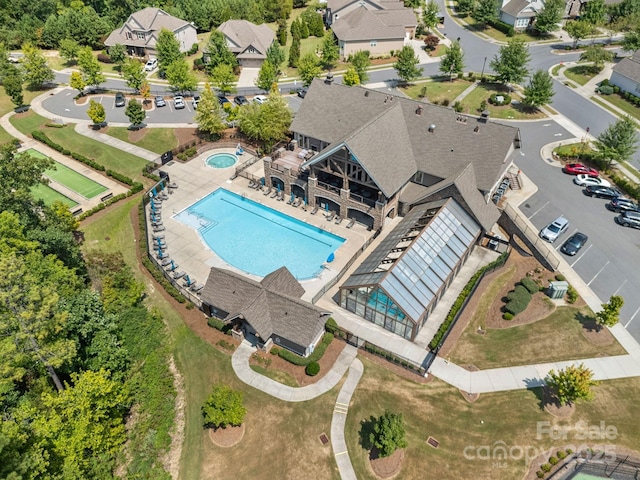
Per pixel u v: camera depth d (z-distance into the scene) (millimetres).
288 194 63469
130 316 46281
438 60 105188
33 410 34125
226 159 72250
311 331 40438
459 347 42781
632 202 60625
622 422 36656
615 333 44031
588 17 113812
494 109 83062
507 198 61938
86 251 55406
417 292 43312
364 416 37375
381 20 110625
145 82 93000
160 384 40844
